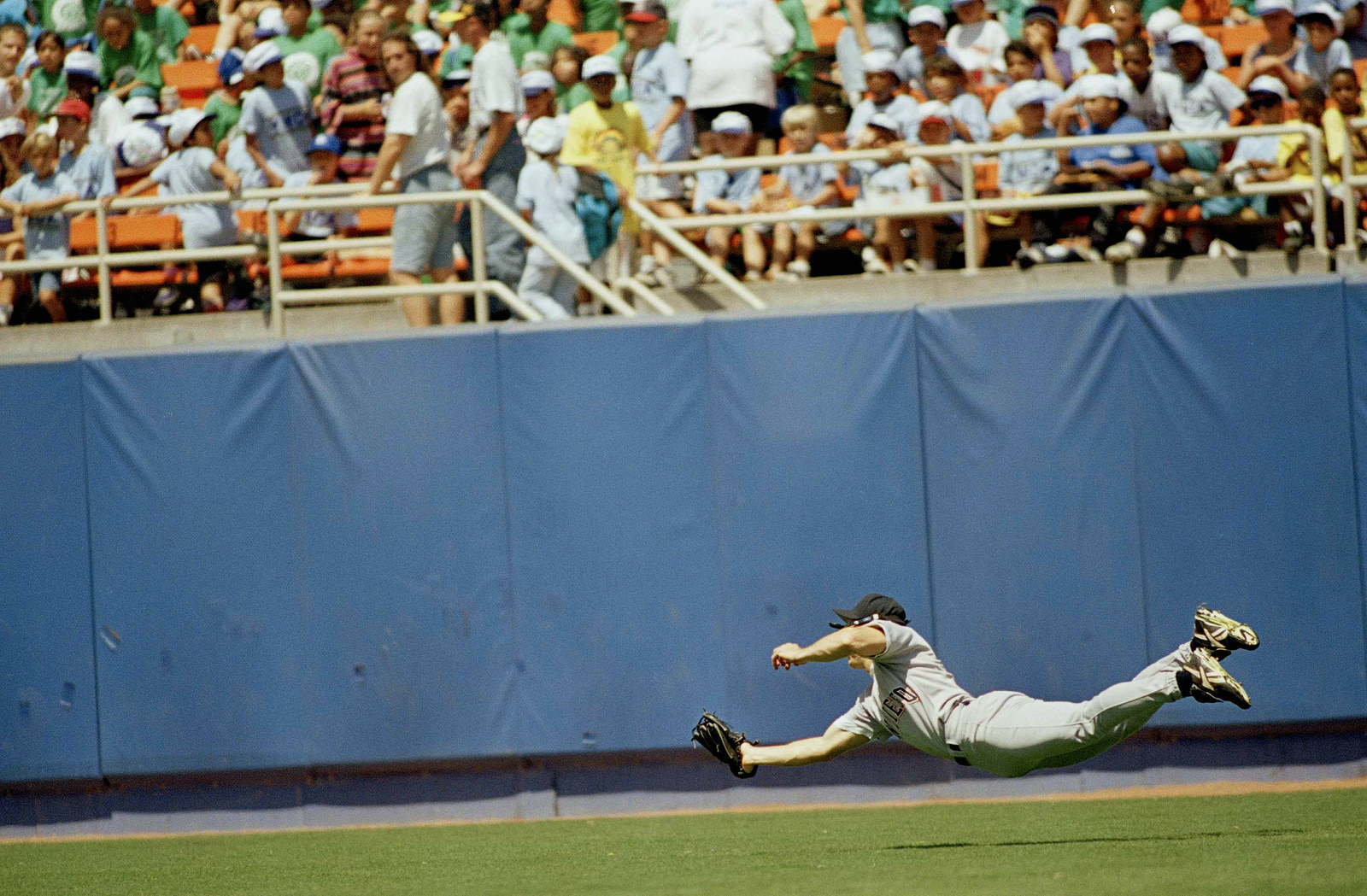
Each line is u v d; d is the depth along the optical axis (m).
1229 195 35.69
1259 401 34.44
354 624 35.94
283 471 36.25
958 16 42.75
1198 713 34.12
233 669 36.12
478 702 35.59
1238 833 24.08
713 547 35.31
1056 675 34.56
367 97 39.62
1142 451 34.66
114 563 36.50
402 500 35.97
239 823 36.34
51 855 31.42
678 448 35.44
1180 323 34.56
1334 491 34.28
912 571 34.94
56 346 38.53
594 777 35.81
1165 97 38.84
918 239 37.41
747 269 38.34
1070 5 42.56
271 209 37.03
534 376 35.72
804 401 35.16
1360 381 34.31
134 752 36.22
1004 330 34.84
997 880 19.05
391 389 36.06
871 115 38.91
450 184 37.19
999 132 38.69
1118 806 30.66
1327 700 34.00
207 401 36.31
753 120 40.06
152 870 27.14
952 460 34.94
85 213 40.59
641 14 40.75
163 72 48.09
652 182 39.09
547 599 35.59
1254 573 34.31
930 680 21.28
